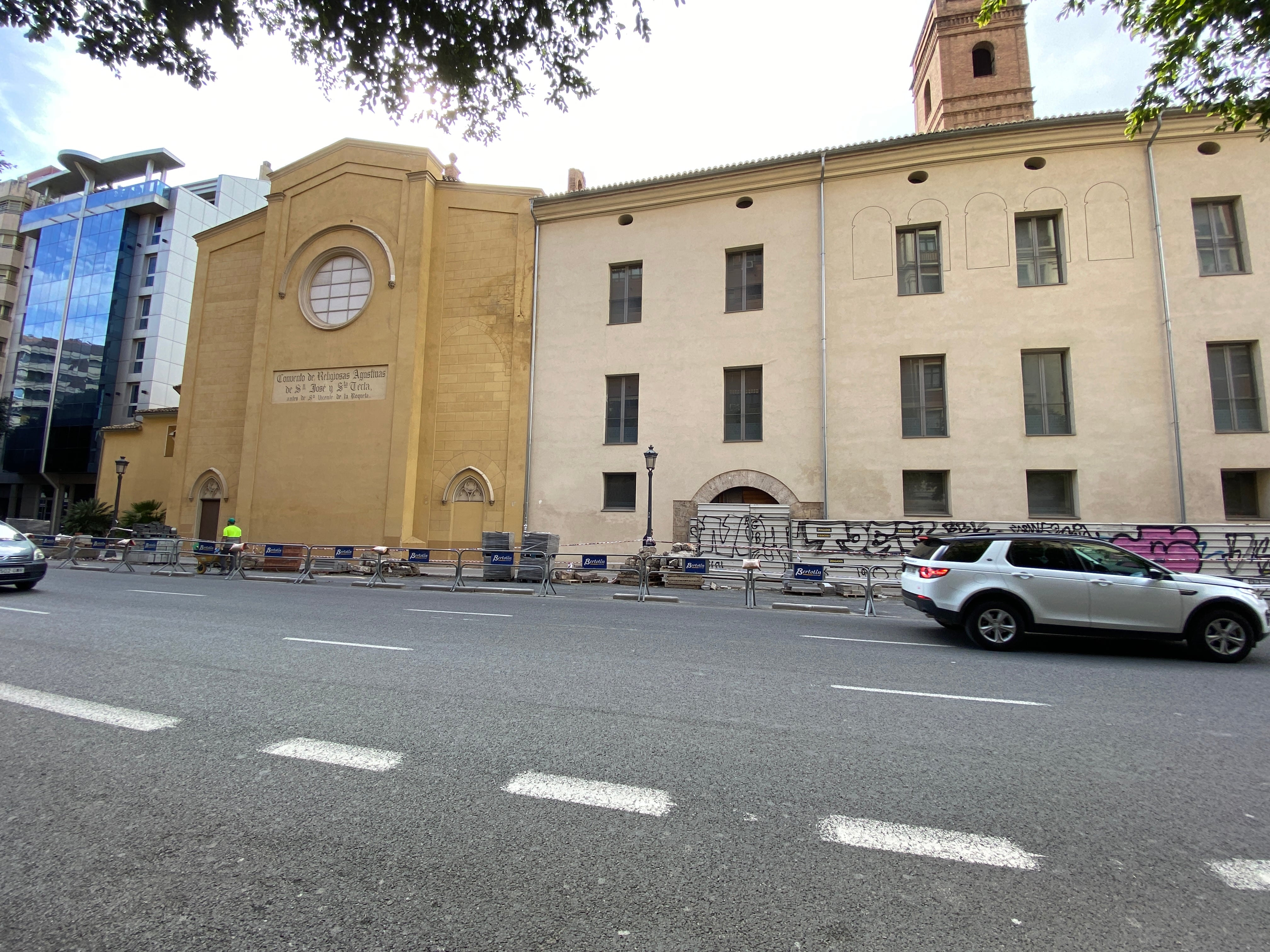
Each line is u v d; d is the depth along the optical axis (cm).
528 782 380
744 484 1961
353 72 802
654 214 2178
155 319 4812
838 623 1094
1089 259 1770
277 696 547
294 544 2181
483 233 2361
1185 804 370
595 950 234
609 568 1870
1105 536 1606
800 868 293
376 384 2347
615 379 2167
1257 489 1630
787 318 1991
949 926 252
